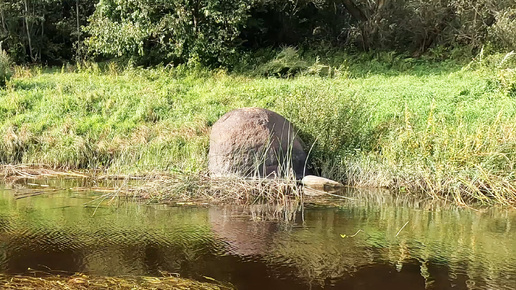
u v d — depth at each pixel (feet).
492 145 27.66
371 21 67.15
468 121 33.58
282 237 19.69
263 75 52.75
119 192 26.68
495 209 24.58
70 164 32.96
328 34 72.90
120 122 37.11
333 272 16.14
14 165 32.63
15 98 39.50
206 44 52.75
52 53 68.28
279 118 30.48
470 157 27.50
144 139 34.45
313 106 32.60
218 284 15.07
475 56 56.65
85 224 21.07
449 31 64.49
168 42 54.13
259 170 28.63
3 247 18.13
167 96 41.04
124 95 40.65
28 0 64.90
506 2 59.88
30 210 23.12
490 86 39.58
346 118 32.07
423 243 19.10
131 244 18.60
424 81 46.73
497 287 15.10
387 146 30.22
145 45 54.90
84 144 33.60
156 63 55.36
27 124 36.47
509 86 38.11
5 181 29.43
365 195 27.07
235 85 45.75
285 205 24.73
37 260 16.87
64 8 70.85
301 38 71.31
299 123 32.24
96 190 27.32
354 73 53.62
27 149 34.14
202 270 16.19
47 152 33.71
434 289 14.92
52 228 20.42
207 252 17.85
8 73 44.39
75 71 54.75
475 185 26.63
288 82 45.44
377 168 29.37
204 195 26.07
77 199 25.38
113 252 17.72
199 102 39.83
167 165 31.81
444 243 19.13
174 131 35.14
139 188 26.58
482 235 20.20
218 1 52.06
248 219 22.20
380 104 37.37
